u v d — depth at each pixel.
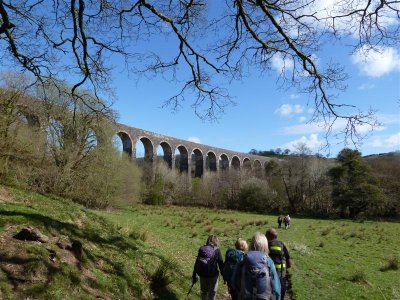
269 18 7.62
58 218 8.73
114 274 7.32
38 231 6.95
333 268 14.50
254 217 44.41
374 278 13.03
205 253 7.40
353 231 30.42
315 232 29.91
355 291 11.05
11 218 7.26
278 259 6.91
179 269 9.91
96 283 6.59
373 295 10.79
